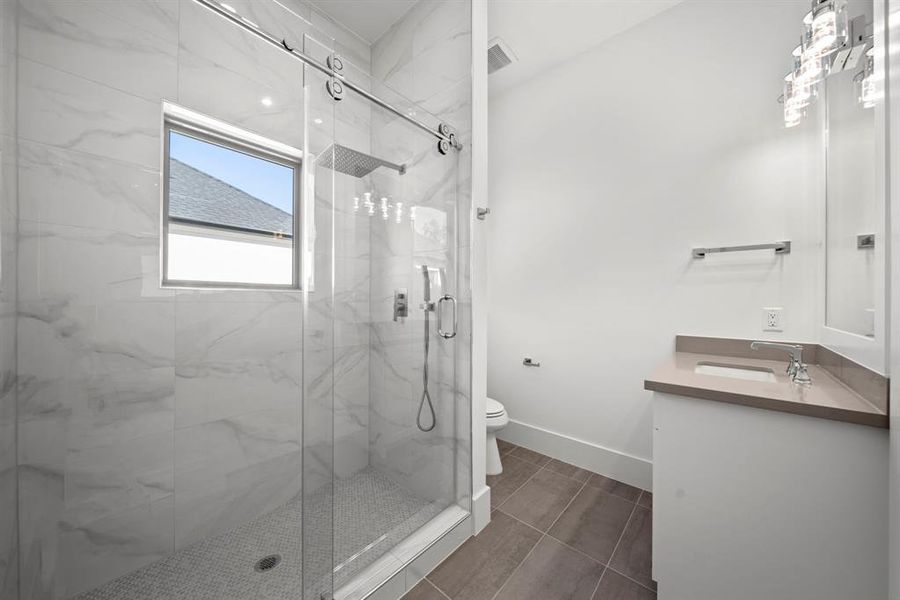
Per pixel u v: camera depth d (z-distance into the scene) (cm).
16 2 109
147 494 137
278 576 132
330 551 120
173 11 144
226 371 158
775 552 99
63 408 120
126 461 132
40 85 114
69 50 120
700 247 182
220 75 157
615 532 160
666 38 193
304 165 124
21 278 111
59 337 119
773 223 163
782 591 98
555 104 238
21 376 111
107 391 129
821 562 93
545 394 242
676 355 178
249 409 165
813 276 154
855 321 114
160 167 141
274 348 174
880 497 86
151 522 138
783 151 161
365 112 144
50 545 116
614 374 211
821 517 93
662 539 116
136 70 135
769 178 164
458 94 171
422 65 188
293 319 180
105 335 128
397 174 154
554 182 238
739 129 172
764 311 165
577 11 194
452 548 147
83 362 124
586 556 145
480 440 166
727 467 106
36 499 113
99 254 127
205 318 153
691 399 112
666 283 193
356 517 151
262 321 170
